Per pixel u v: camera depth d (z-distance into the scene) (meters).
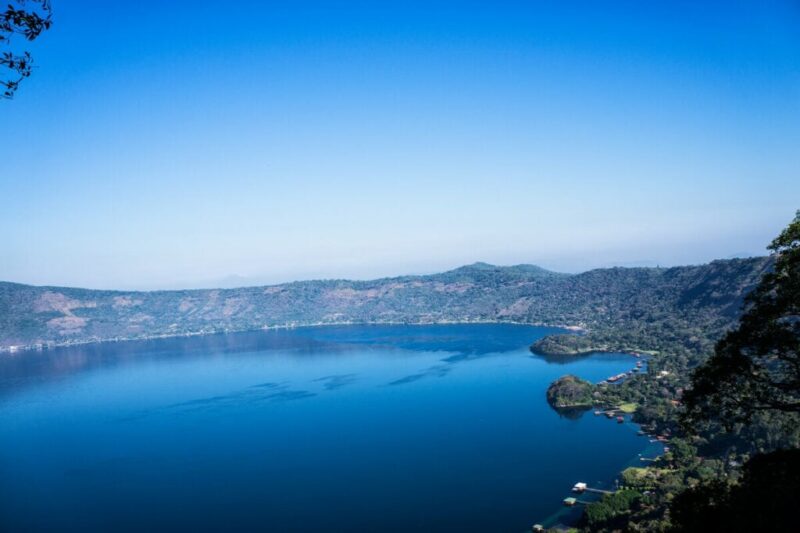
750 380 28.28
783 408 27.50
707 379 29.09
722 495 29.14
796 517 25.11
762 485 27.92
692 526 28.03
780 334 26.55
